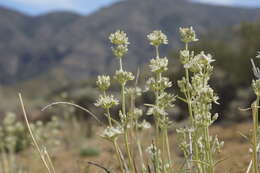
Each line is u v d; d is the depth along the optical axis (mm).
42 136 8617
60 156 10734
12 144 8656
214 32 20859
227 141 9117
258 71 2641
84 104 18422
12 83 122500
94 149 10516
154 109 3051
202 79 2959
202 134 2928
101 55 114812
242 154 6723
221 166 5734
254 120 2500
